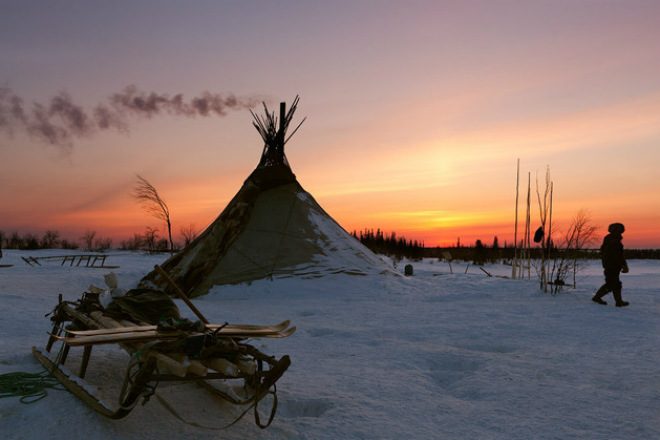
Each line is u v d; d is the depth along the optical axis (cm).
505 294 1276
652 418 386
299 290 1304
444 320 880
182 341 324
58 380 411
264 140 1587
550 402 421
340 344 667
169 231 2462
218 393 385
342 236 1593
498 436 355
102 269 2117
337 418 380
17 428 329
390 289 1324
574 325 818
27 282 1382
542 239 1334
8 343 594
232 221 1445
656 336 725
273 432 352
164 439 331
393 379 491
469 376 507
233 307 1076
